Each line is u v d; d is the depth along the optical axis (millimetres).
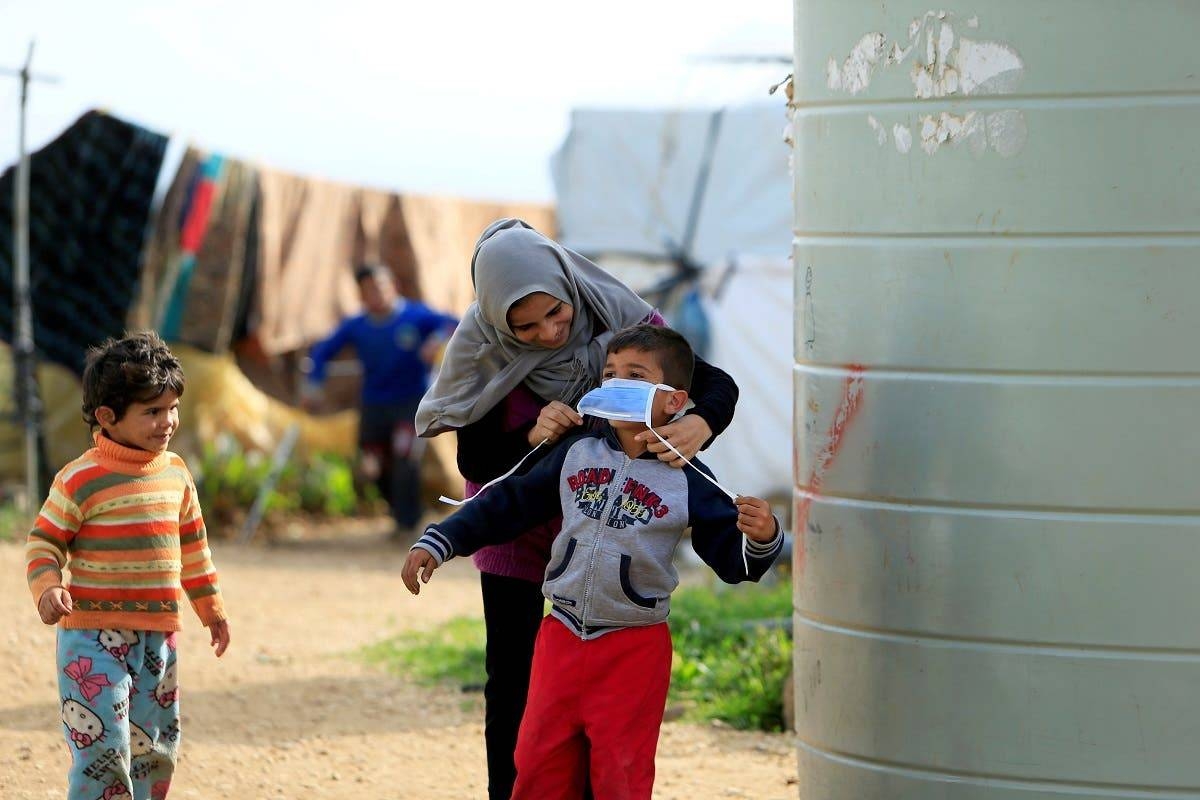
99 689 4590
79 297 13500
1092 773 3877
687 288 13711
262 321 14391
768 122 13539
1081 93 3762
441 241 16000
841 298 4121
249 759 6434
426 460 15609
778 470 13461
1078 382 3824
